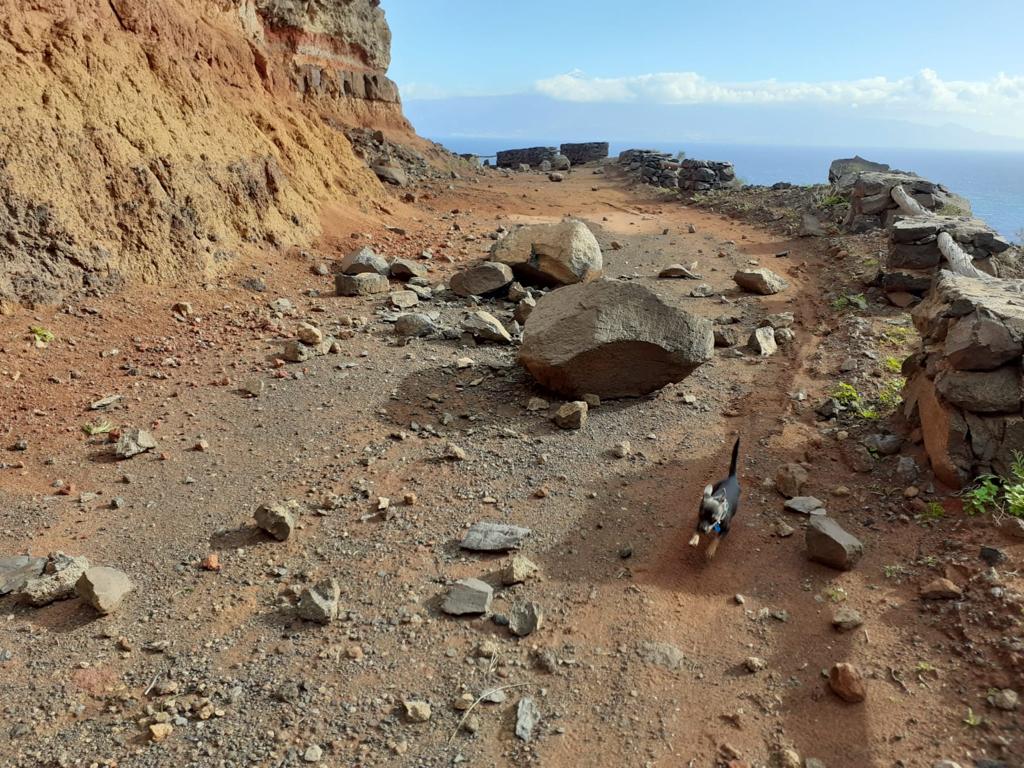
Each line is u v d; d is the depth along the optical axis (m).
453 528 5.68
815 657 4.35
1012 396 5.55
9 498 5.75
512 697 4.14
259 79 16.50
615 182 31.80
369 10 29.84
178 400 7.56
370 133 26.11
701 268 14.32
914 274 11.17
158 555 5.24
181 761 3.66
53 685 4.10
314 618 4.65
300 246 13.16
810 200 19.80
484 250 15.18
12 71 9.55
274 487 6.19
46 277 8.95
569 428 7.31
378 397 7.89
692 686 4.19
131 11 12.46
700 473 6.50
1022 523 4.98
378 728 3.91
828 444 6.92
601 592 4.97
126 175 10.28
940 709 3.90
